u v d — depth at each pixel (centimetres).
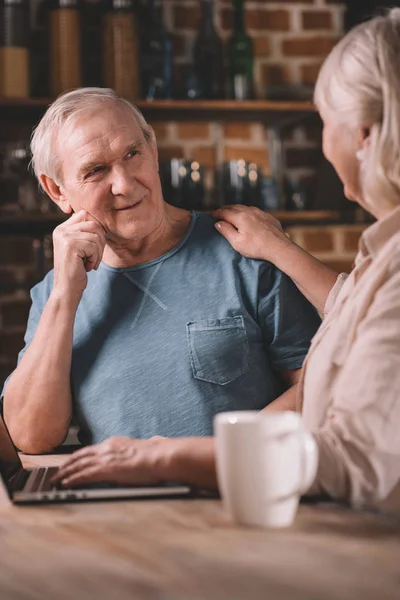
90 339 205
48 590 83
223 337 199
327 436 112
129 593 81
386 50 116
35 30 356
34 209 335
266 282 204
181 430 197
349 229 376
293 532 101
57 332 202
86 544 98
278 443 103
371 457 110
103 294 208
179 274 206
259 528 103
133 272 208
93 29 359
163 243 209
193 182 336
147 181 201
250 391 199
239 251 206
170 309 203
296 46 383
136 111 208
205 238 210
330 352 126
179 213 217
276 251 201
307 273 197
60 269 204
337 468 110
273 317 202
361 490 111
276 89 371
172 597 79
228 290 202
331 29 385
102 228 204
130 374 200
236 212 211
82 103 202
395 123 115
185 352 199
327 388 126
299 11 383
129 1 343
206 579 84
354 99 117
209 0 358
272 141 378
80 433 211
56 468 146
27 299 361
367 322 113
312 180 381
